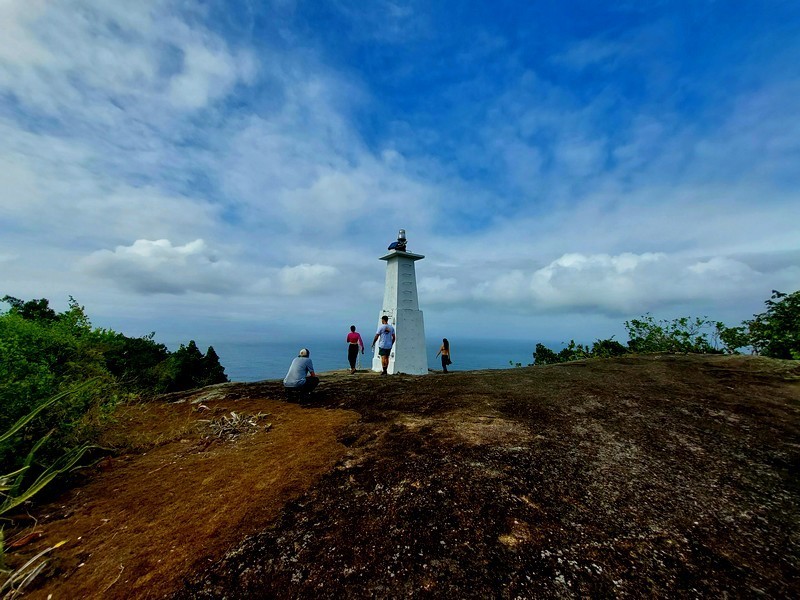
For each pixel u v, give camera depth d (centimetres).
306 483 377
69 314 584
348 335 1256
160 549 282
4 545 283
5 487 273
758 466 416
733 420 559
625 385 766
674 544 286
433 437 490
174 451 497
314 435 525
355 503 336
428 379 928
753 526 312
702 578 253
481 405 637
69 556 275
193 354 2052
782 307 1134
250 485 378
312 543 284
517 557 268
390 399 716
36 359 476
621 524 308
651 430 519
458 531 295
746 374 818
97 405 501
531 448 451
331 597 235
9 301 629
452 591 238
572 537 290
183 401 787
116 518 326
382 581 247
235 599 233
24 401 388
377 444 476
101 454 487
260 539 290
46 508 346
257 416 632
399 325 1348
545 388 752
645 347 1579
